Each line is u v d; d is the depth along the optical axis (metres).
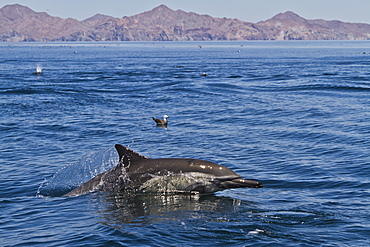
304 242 11.88
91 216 14.14
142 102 45.25
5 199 16.16
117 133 29.28
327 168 19.92
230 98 47.75
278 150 23.75
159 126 31.83
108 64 117.88
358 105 40.59
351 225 13.07
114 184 16.72
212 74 81.44
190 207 14.91
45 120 34.38
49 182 18.23
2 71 89.31
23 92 52.31
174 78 72.94
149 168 16.53
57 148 24.75
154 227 13.08
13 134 28.80
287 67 100.75
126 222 13.53
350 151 23.17
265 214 14.16
